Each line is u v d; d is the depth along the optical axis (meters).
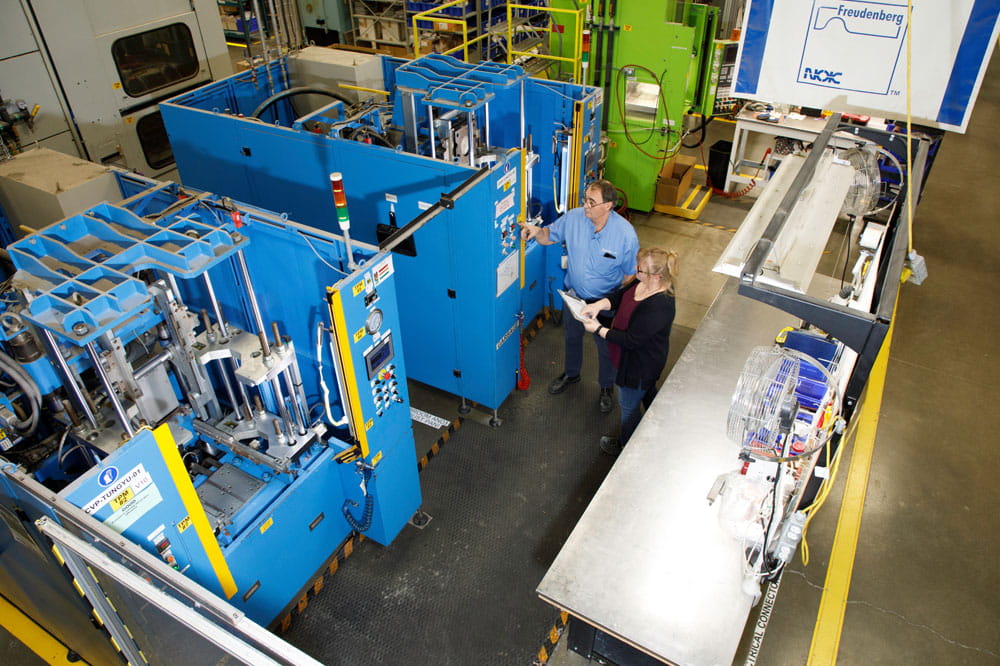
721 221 7.71
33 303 2.56
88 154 6.23
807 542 4.34
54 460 3.33
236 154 5.47
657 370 4.27
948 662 3.69
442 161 4.31
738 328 4.38
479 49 8.30
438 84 4.83
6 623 3.97
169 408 3.35
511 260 4.61
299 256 3.56
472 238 4.32
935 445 5.02
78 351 2.82
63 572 2.78
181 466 2.81
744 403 2.50
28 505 2.68
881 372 5.69
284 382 3.82
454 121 4.98
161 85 6.66
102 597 2.77
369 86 6.62
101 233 3.07
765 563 2.67
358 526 4.07
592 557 3.04
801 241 2.75
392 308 3.53
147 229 3.11
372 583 4.07
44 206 4.42
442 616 3.89
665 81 6.68
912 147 3.58
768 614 3.28
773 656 3.73
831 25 3.37
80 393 2.92
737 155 7.68
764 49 3.58
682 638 2.73
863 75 3.41
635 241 4.47
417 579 4.09
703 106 8.31
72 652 3.79
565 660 3.68
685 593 2.89
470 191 4.13
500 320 4.72
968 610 3.95
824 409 2.73
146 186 4.41
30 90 5.62
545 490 4.66
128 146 6.55
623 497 3.29
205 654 2.62
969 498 4.62
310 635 3.80
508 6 6.89
